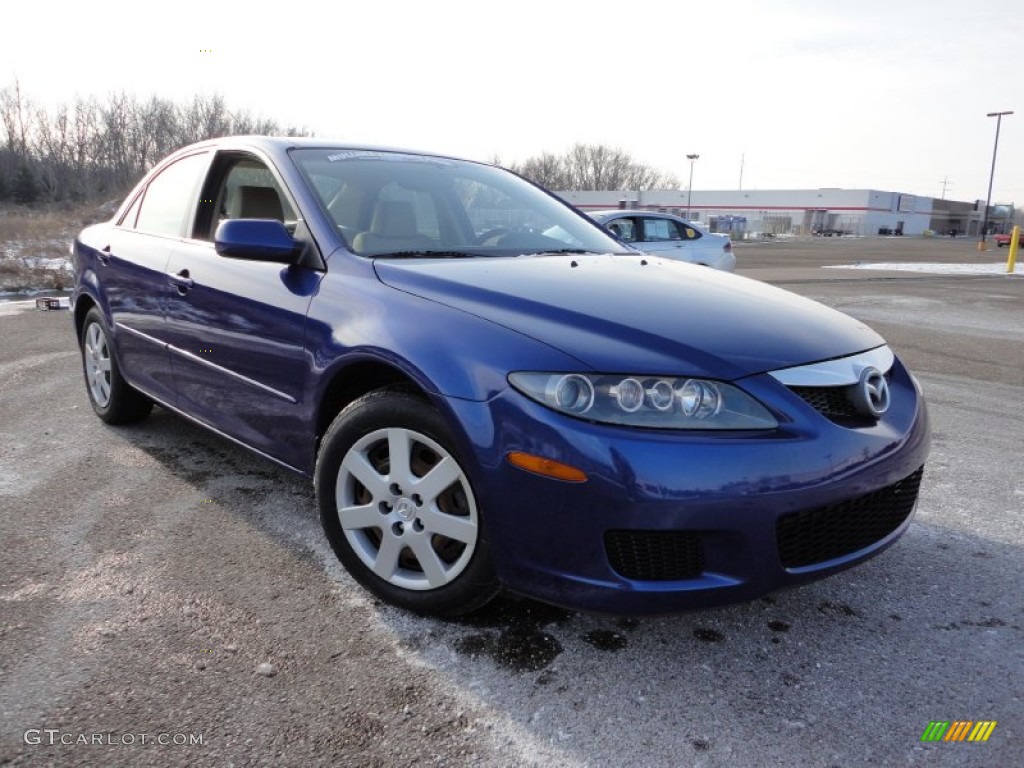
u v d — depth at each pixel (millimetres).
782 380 2105
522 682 2076
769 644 2299
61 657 2111
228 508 3162
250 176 3229
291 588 2531
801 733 1902
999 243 47750
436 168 3471
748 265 22547
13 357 6043
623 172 102625
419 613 2361
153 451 3848
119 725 1851
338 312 2490
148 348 3564
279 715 1910
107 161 65812
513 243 3189
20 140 65375
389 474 2328
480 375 2078
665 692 2053
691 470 1901
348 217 2857
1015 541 3082
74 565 2645
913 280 16453
